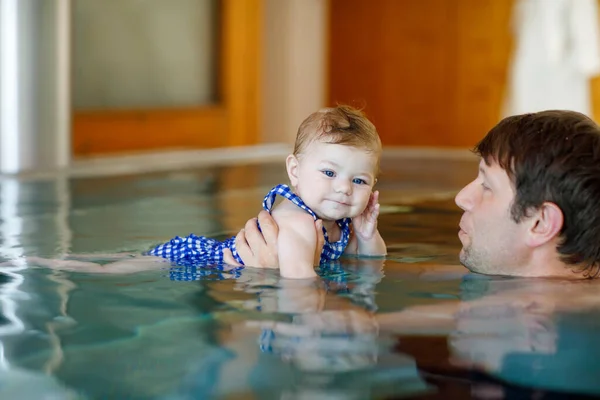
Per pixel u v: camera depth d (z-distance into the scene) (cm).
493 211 228
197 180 589
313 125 252
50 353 160
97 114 811
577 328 178
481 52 1101
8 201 448
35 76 662
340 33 1159
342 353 160
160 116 885
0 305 199
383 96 1150
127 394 138
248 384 142
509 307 197
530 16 947
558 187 215
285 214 251
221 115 970
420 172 679
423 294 210
